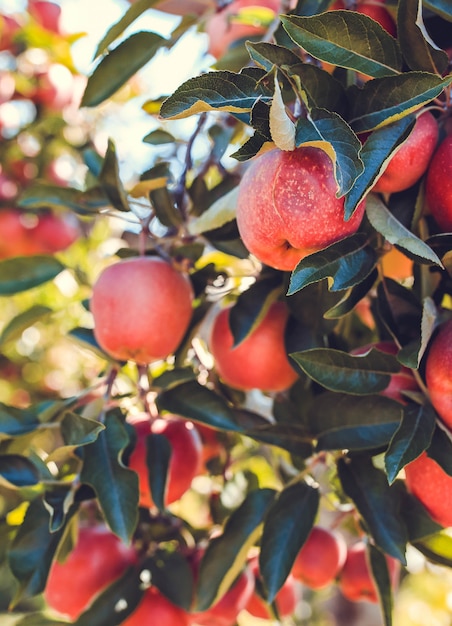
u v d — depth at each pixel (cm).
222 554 79
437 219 70
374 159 63
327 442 76
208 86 64
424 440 68
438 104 70
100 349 86
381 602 77
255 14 101
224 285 90
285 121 61
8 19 151
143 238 87
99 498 75
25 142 155
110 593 85
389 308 73
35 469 81
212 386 95
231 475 104
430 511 73
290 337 81
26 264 94
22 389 184
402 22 67
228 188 91
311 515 77
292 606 97
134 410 91
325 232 65
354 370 72
